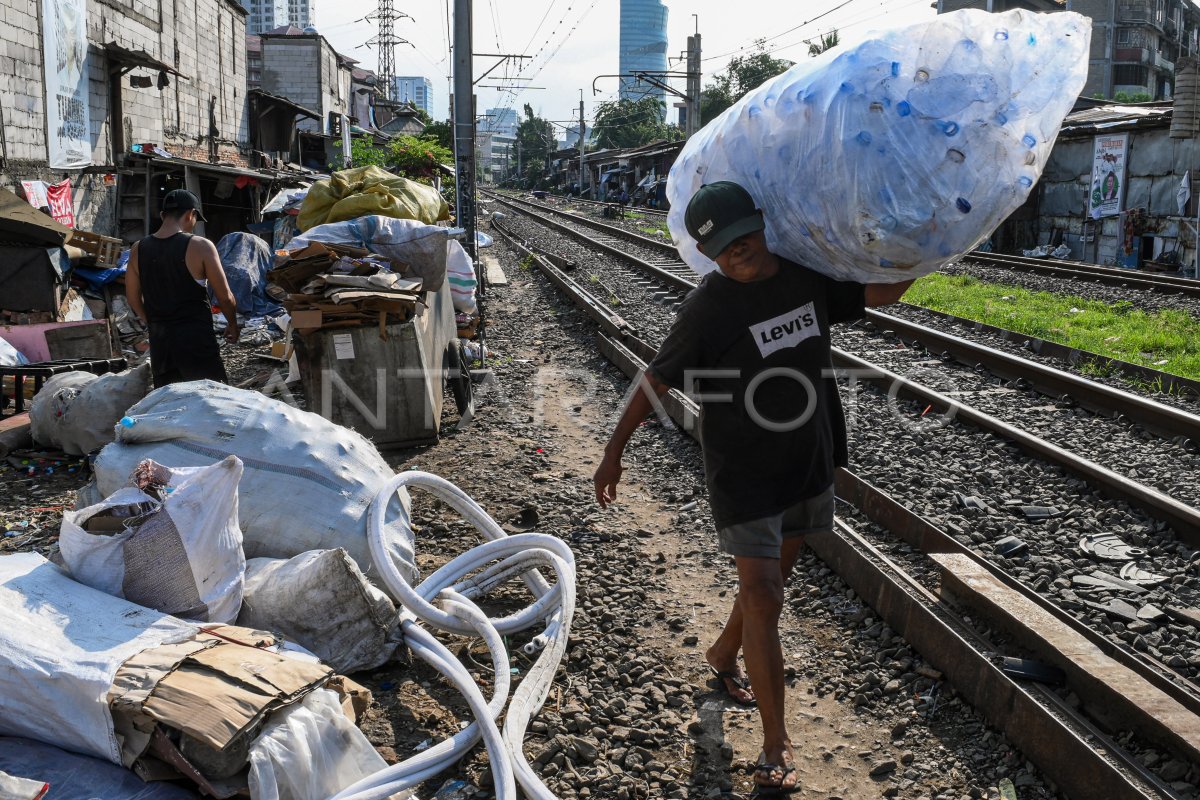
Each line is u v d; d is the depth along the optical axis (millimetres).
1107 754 2914
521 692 3162
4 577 2861
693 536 5055
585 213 50938
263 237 16531
